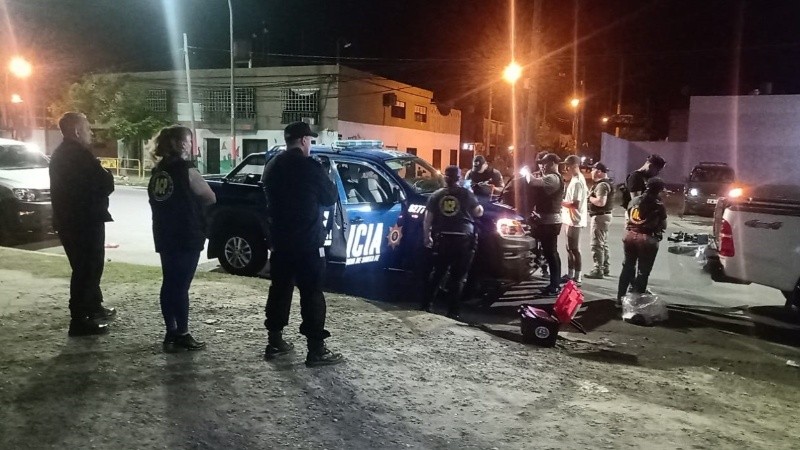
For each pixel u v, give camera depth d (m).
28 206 11.50
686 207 21.70
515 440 3.89
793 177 30.88
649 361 6.25
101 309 5.77
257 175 9.38
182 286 4.95
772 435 4.37
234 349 5.16
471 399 4.52
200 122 37.06
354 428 3.91
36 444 3.48
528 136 19.89
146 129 34.09
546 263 9.77
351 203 7.75
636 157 41.09
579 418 4.31
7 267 8.16
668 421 4.39
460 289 7.11
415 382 4.75
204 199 4.86
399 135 40.47
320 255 4.73
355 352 5.33
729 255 7.77
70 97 34.16
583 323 7.64
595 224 10.34
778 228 7.38
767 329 7.61
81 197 5.12
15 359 4.75
